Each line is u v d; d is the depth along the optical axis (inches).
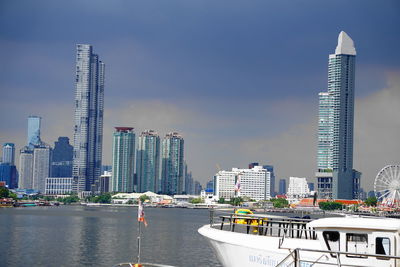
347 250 1389.0
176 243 5802.2
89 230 7731.3
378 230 1354.6
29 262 4293.8
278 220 1660.9
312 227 1432.1
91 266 4109.3
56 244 5629.9
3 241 5876.0
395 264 1342.3
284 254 1499.8
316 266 1435.8
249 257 1588.3
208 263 4232.3
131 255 4719.5
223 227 1884.8
